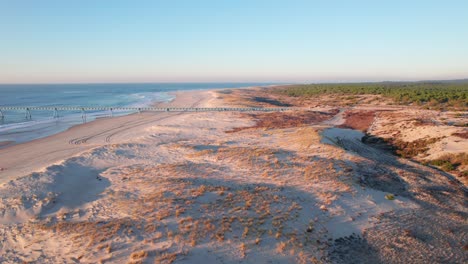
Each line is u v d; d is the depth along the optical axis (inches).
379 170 906.7
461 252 510.9
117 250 478.6
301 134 1381.6
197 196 685.3
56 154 1279.5
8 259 485.1
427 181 862.5
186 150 1184.8
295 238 516.4
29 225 598.2
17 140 1583.4
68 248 498.3
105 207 660.7
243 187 749.3
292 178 817.5
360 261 472.4
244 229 536.1
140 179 839.7
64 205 694.5
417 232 567.8
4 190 741.9
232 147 1195.3
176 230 532.4
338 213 617.6
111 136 1662.2
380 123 1763.0
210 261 449.7
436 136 1263.5
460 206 701.9
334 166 898.1
